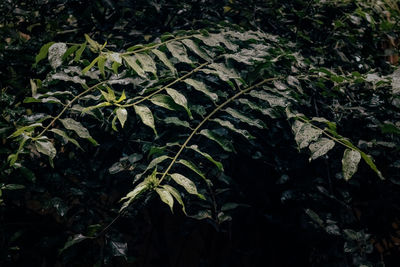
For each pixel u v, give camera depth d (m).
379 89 1.29
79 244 1.21
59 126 1.29
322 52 1.56
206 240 1.56
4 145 1.17
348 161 0.86
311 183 1.23
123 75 1.10
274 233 1.47
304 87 1.31
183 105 0.88
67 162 1.27
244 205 1.25
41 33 1.46
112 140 1.27
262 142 1.34
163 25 1.63
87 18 1.51
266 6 1.70
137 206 1.17
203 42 1.23
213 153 1.17
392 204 1.30
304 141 0.92
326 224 1.17
